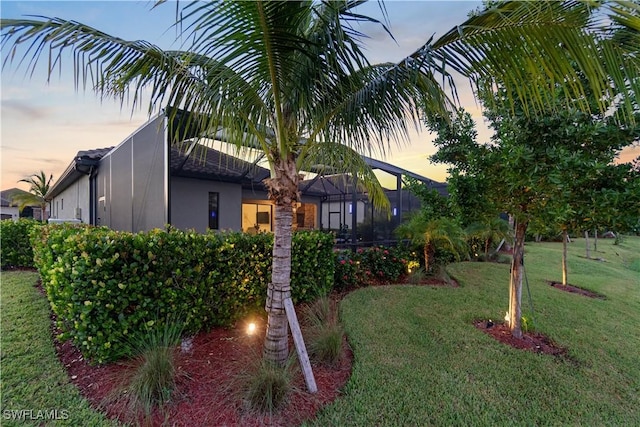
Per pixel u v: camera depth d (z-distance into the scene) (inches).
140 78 95.0
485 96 115.0
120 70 90.1
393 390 107.8
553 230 160.9
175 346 116.7
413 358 130.4
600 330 170.4
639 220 120.7
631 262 475.8
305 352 108.3
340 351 128.5
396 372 119.0
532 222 152.0
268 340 116.5
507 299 215.9
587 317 189.9
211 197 389.7
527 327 162.2
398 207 366.9
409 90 97.7
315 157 168.2
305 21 89.7
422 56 91.1
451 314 182.7
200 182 377.1
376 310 184.5
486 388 112.1
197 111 102.0
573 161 122.0
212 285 144.0
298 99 101.3
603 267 389.4
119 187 282.2
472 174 154.1
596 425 96.4
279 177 114.3
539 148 135.1
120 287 111.3
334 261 222.2
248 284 160.6
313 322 156.4
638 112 112.3
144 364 99.9
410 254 296.0
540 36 78.4
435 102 96.3
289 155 115.9
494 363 129.4
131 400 93.4
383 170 351.9
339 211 603.2
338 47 80.2
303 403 98.7
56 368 110.9
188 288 133.0
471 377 118.6
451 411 98.8
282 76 92.8
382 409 98.0
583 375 123.7
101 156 358.0
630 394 113.2
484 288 245.3
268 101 109.0
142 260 119.4
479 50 86.6
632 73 78.0
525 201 142.3
